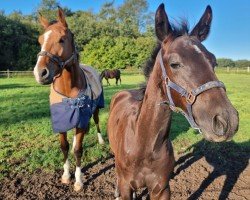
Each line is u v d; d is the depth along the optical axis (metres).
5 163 5.29
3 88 18.09
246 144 6.41
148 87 2.50
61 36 4.02
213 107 1.96
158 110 2.43
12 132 7.23
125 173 2.79
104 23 56.91
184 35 2.22
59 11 4.21
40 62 3.85
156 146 2.56
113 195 4.37
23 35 44.34
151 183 2.72
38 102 11.79
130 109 2.93
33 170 5.07
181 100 2.12
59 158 5.46
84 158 5.52
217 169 5.21
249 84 21.20
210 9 2.37
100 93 5.04
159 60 2.32
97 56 44.22
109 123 3.61
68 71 4.25
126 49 43.75
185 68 2.05
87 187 4.60
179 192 4.43
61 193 4.42
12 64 43.03
